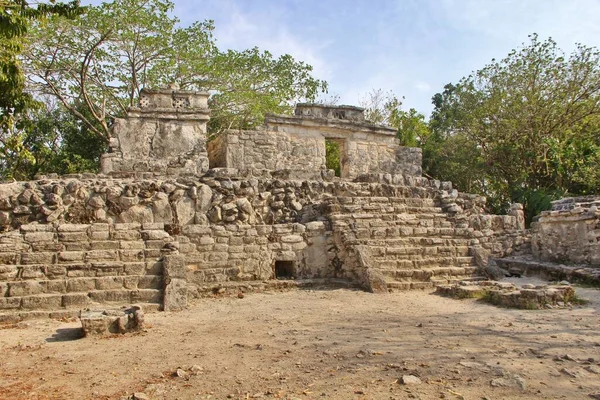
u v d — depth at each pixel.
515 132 21.44
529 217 19.45
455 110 24.48
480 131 22.92
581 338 5.18
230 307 7.68
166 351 4.94
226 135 16.08
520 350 4.70
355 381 3.86
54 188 9.52
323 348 4.93
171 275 7.86
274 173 12.83
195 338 5.50
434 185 13.54
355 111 18.38
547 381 3.80
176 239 9.45
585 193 19.95
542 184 21.77
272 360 4.53
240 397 3.58
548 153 20.48
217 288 9.01
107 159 14.46
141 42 20.83
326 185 11.90
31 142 23.27
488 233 12.07
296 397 3.54
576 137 20.80
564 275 9.79
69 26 19.22
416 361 4.39
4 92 9.38
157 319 6.73
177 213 10.13
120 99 22.92
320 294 8.73
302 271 10.16
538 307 7.05
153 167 14.57
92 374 4.22
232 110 23.44
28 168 23.52
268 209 11.16
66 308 7.21
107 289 7.71
